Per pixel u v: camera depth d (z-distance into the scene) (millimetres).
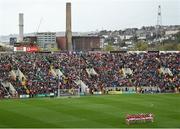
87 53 149250
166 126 72375
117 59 145250
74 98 109938
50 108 92062
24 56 139625
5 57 136250
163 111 88750
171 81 134125
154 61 147000
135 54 150875
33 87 118875
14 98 111062
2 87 116375
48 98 110438
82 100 105625
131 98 109938
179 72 141125
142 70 140000
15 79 122875
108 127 71188
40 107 93625
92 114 84250
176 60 149125
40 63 135000
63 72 131625
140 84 130500
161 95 117562
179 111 88812
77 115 83062
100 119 78750
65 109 90625
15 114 84062
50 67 133500
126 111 88188
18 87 117938
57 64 136000
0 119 78625
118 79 132125
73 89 120938
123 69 139375
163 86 129875
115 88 126562
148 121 76188
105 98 109875
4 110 89250
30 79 123875
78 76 130375
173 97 112875
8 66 129500
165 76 137500
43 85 120812
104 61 142625
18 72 127375
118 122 75688
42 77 126125
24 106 95250
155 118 80125
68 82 125500
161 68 142875
